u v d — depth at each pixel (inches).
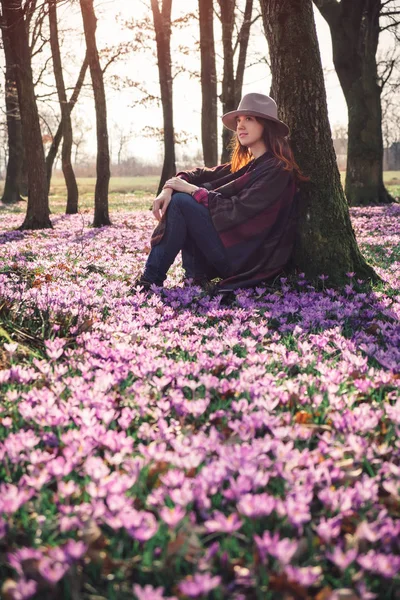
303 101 209.5
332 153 216.1
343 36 824.3
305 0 206.1
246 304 182.1
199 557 62.3
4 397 106.2
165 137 732.7
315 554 63.1
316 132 210.8
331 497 68.7
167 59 738.2
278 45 210.7
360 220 549.6
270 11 210.7
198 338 148.0
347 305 177.8
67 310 165.2
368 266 222.8
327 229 213.0
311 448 91.5
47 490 74.5
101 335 150.2
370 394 111.1
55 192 2048.5
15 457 78.0
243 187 203.8
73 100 938.1
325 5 824.9
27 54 568.7
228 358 125.6
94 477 70.3
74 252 334.0
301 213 214.5
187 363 121.3
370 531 61.1
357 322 168.6
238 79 879.7
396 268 254.4
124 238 444.8
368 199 853.8
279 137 204.2
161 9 743.7
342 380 112.3
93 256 316.5
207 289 206.1
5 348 129.0
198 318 166.2
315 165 211.6
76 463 78.7
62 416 90.6
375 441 88.3
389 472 77.4
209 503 66.8
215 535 66.8
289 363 124.4
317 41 212.1
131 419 93.4
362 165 851.4
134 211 956.0
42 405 95.2
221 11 734.5
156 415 96.1
